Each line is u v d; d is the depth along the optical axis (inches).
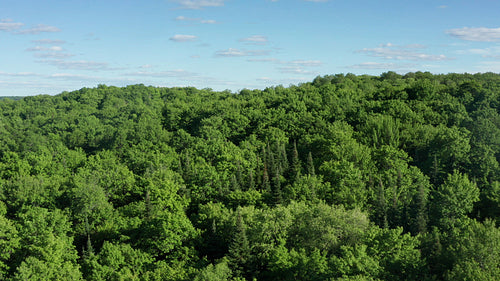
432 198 3491.6
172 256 2893.7
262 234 2711.6
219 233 3144.7
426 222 3100.4
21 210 3846.0
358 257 2098.9
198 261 2829.7
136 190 4315.9
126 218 3563.0
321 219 2664.9
